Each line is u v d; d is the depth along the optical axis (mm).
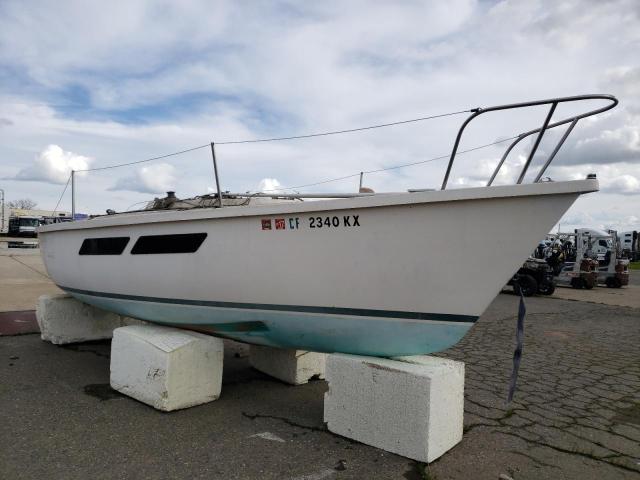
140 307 4355
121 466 2613
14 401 3562
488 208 2725
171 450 2834
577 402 4074
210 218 3572
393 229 2941
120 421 3238
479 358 5551
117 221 4219
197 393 3590
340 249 3100
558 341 6832
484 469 2732
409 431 2814
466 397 4066
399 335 3137
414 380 2801
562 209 2586
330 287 3186
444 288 2924
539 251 15922
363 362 3043
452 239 2832
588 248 16984
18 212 40750
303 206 3127
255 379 4395
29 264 13961
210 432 3119
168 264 3895
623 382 4770
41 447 2809
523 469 2758
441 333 3049
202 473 2574
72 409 3430
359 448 2953
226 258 3545
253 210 3324
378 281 3047
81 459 2678
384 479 2578
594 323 8852
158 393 3424
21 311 7223
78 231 4766
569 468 2801
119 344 3787
